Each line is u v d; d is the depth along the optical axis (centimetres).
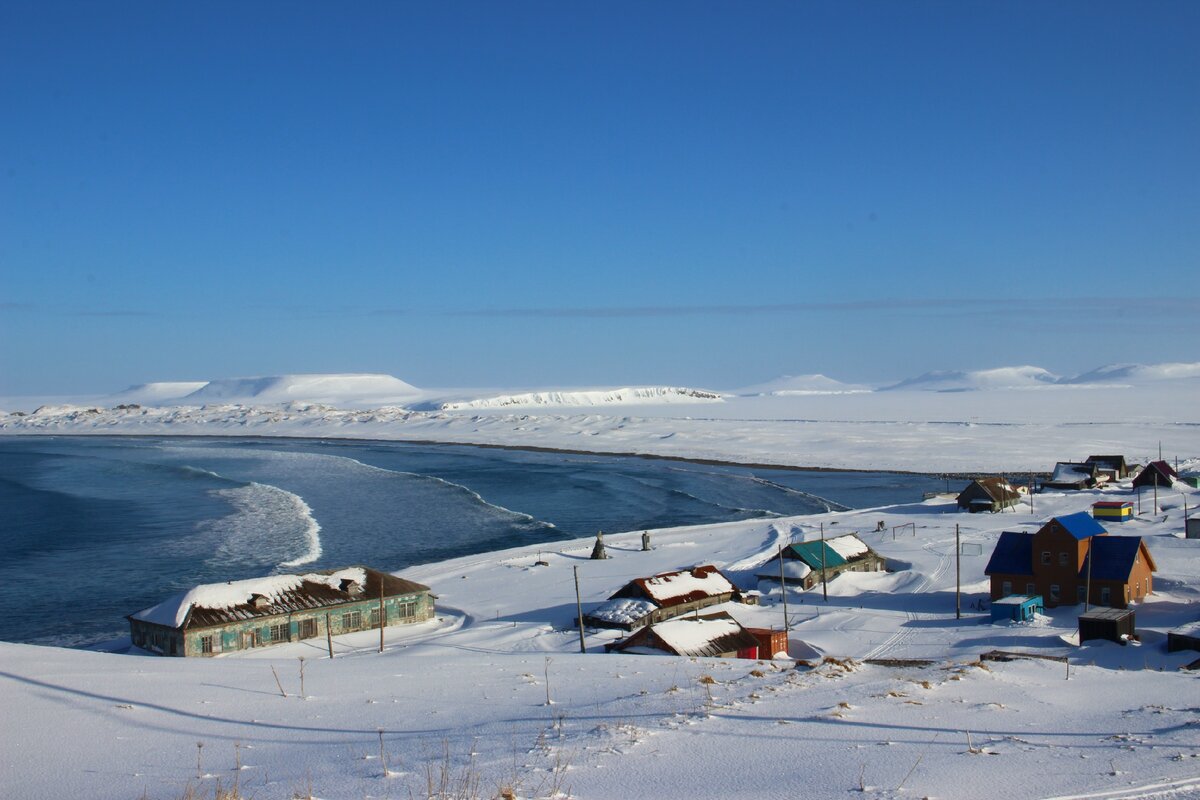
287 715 2317
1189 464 13125
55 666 3134
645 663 3212
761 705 2188
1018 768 1570
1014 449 17188
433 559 8238
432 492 12606
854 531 8688
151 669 3162
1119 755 1650
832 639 4859
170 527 9788
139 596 6825
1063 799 1368
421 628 5912
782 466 15912
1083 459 15462
